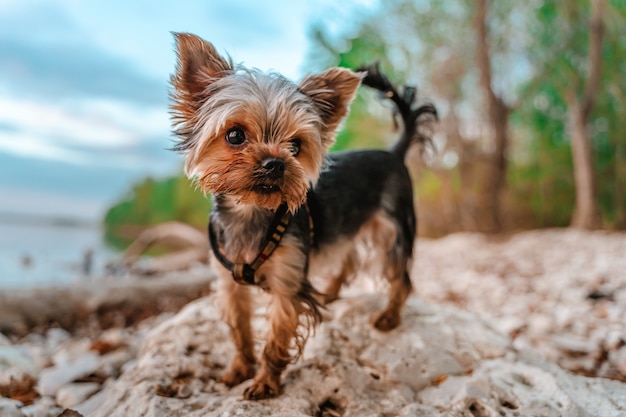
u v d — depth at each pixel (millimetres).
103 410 353
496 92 1903
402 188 500
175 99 382
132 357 519
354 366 386
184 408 344
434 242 1790
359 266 523
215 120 352
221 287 407
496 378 378
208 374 398
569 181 2738
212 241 390
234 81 371
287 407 336
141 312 767
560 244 1435
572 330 618
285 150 352
